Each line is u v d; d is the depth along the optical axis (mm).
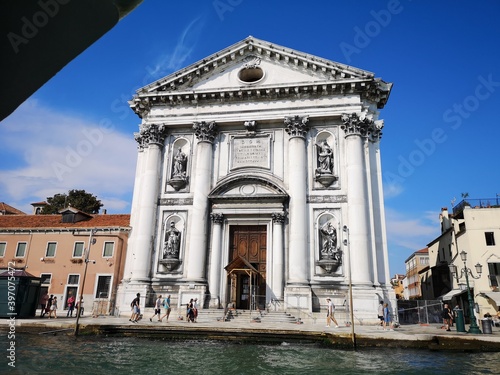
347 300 25188
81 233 34125
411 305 28938
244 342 18438
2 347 15453
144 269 28391
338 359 14336
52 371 11516
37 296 26938
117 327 20125
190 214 29625
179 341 18641
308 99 29750
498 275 33344
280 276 26781
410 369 12594
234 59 31906
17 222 37125
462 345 16891
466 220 35188
